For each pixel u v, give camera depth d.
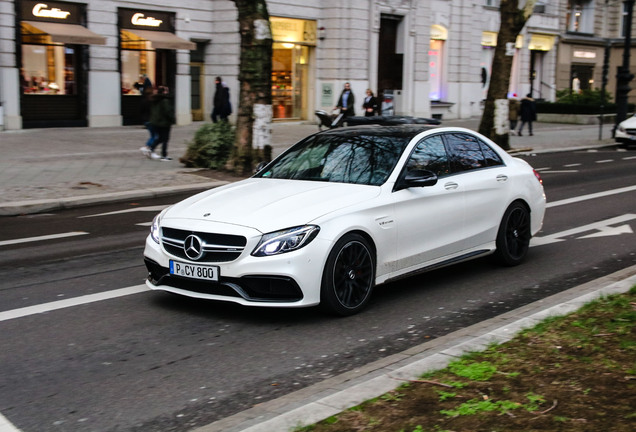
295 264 5.59
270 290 5.63
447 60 36.25
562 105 36.56
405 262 6.49
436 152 7.10
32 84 23.42
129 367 4.93
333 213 5.85
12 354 5.16
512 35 21.12
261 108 15.31
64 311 6.19
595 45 48.12
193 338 5.52
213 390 4.55
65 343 5.39
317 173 6.78
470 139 7.66
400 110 33.25
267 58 15.22
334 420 3.65
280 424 3.63
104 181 14.28
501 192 7.62
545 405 3.79
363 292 6.14
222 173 15.69
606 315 5.40
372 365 4.89
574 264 8.08
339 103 25.25
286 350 5.29
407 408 3.79
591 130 32.22
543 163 19.70
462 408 3.76
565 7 44.84
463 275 7.58
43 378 4.72
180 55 27.11
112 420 4.11
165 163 17.27
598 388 4.01
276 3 28.41
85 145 20.28
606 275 7.55
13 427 4.01
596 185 14.91
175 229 5.98
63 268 7.78
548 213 11.51
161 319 5.98
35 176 14.67
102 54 24.84
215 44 28.30
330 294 5.83
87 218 11.19
